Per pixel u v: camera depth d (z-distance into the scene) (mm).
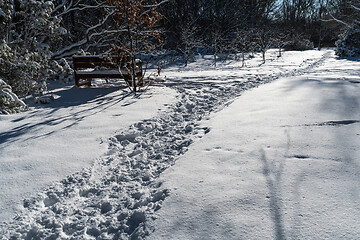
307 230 1865
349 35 21109
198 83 8852
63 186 2828
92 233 2197
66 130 4430
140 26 7551
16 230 2193
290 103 4910
